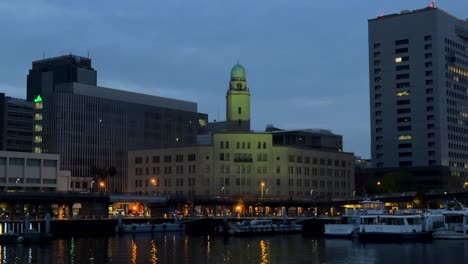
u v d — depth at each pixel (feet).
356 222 581.53
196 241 573.33
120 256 447.83
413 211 599.16
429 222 567.59
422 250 475.72
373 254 452.35
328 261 416.26
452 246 503.61
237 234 639.76
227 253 466.70
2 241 537.65
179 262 416.67
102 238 606.14
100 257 442.09
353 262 410.72
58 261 419.95
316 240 574.97
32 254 458.09
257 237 623.77
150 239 596.29
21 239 542.57
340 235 588.91
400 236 547.49
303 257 437.99
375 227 558.15
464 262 407.44
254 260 424.05
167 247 512.63
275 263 408.26
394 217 552.82
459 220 577.84
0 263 409.90
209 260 426.10
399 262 409.69
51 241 563.48
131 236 632.38
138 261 421.18
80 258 435.94
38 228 602.44
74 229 640.99
